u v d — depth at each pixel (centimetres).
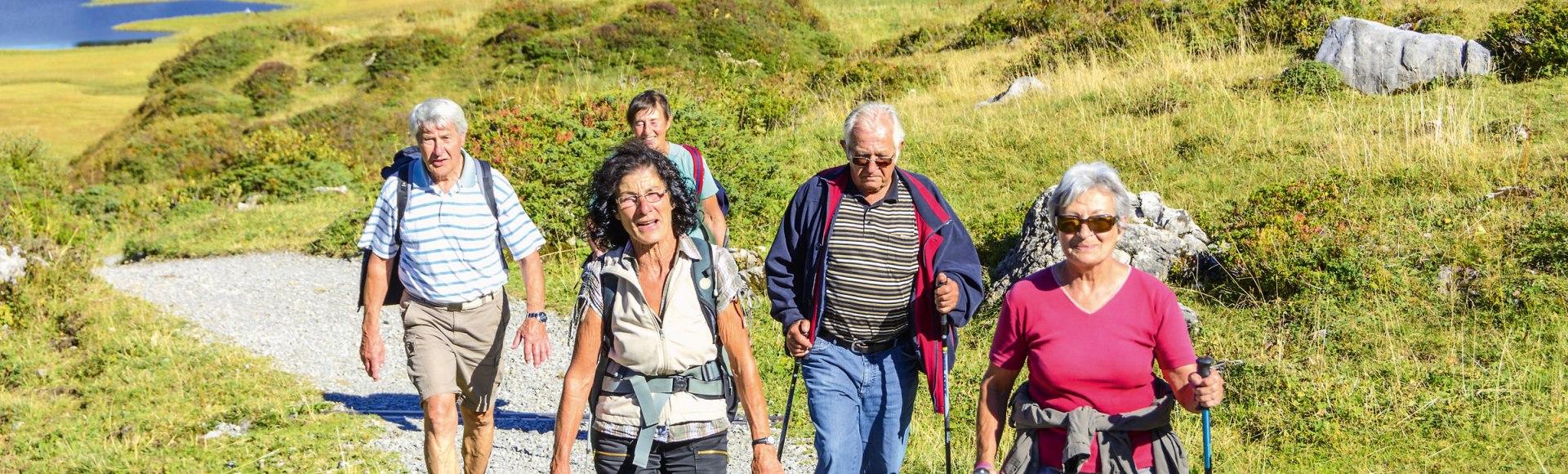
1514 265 688
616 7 3050
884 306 388
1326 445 534
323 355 820
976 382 638
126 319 906
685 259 338
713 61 2481
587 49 2584
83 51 4684
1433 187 848
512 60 2734
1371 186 866
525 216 463
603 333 341
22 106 3475
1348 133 1009
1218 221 858
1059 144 1116
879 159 381
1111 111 1198
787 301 397
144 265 1251
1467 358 604
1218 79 1230
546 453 573
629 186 325
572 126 1141
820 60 2588
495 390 471
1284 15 1434
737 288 345
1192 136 1070
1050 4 2008
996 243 892
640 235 329
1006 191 1032
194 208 1609
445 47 2867
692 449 340
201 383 725
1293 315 693
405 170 450
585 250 995
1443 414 542
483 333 454
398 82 2733
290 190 1673
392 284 456
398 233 445
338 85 2908
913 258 391
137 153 2308
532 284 458
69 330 881
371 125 2366
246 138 2053
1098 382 306
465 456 492
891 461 404
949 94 1496
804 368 401
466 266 445
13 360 796
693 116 1123
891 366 395
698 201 345
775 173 1088
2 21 6419
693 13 2684
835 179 402
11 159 1714
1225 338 684
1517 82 1122
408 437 610
